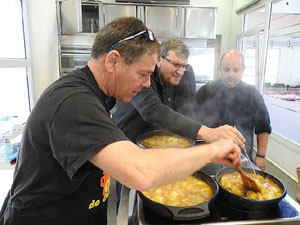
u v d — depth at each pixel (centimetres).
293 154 288
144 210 79
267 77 361
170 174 59
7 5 237
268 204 75
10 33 245
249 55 413
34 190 75
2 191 191
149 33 71
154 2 369
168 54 139
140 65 70
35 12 251
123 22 69
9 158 175
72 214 81
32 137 70
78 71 75
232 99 188
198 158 65
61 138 59
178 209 72
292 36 329
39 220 78
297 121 301
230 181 95
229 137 95
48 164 71
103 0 402
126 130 149
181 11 375
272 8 331
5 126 191
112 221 200
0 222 87
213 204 83
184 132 105
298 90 331
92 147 55
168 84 154
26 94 261
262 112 177
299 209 80
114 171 55
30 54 252
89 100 62
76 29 306
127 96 80
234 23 448
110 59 68
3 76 238
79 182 76
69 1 304
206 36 387
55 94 65
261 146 181
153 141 133
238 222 72
